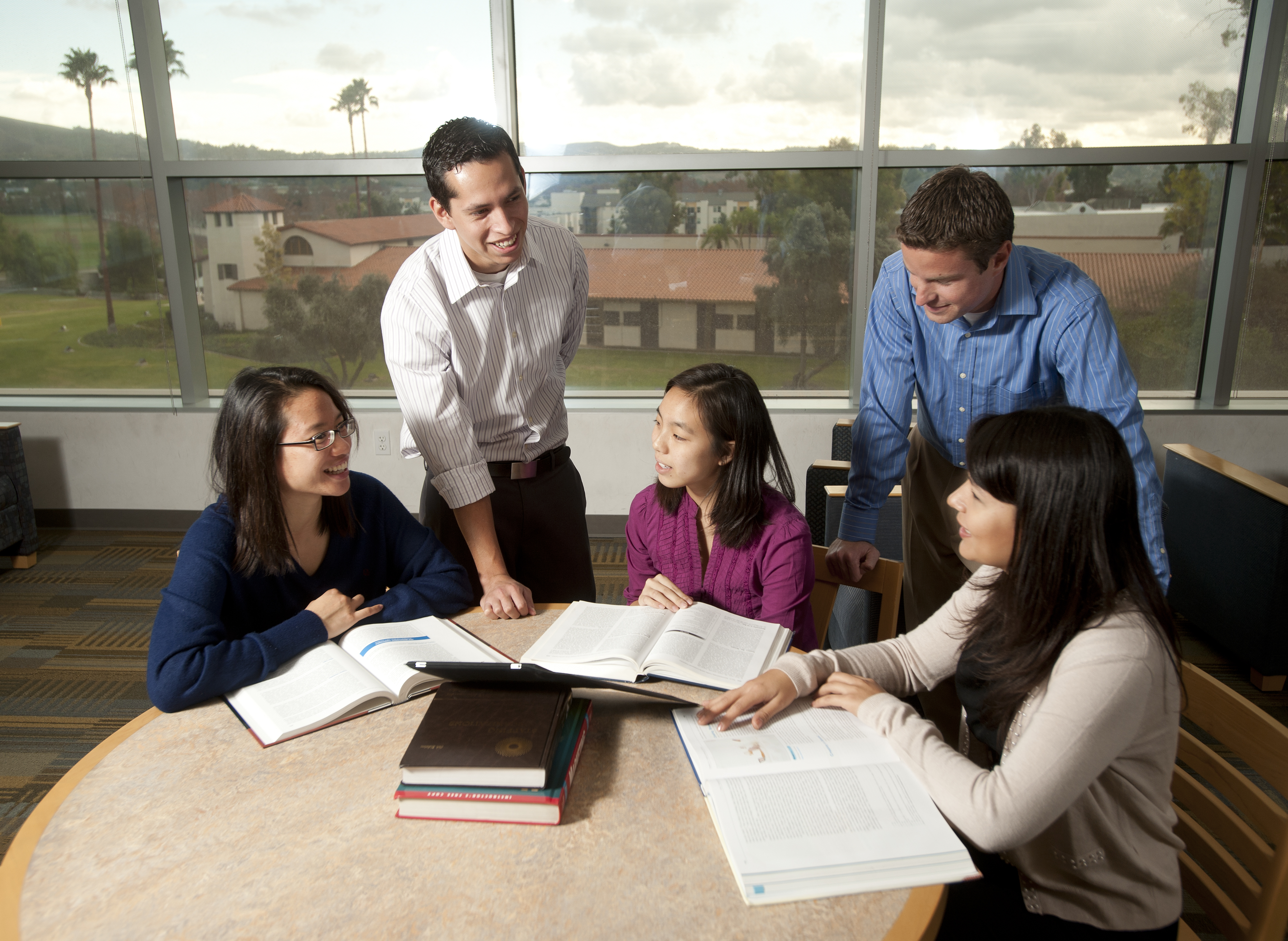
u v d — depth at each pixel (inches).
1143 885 38.0
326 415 50.8
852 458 73.4
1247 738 39.8
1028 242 140.6
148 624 117.3
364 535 59.2
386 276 148.1
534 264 68.0
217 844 34.9
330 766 40.3
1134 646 36.1
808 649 58.9
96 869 33.5
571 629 52.8
